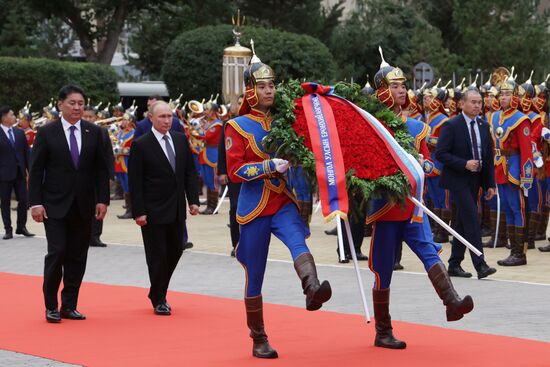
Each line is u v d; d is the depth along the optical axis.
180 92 40.53
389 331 10.19
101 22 58.66
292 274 15.58
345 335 10.83
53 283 11.91
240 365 9.48
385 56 50.28
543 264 16.50
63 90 12.02
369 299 13.23
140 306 12.94
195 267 16.70
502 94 16.59
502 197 16.48
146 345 10.52
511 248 16.45
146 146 12.42
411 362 9.47
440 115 19.28
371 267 10.14
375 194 9.56
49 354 10.14
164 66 40.72
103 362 9.71
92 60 52.78
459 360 9.52
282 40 39.25
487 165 14.70
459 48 54.88
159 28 57.56
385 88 10.81
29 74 37.41
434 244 9.90
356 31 50.31
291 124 9.68
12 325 11.74
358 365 9.39
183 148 12.64
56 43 61.06
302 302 13.03
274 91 9.77
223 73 31.41
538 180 18.14
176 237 12.50
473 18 47.97
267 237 9.79
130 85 44.41
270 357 9.75
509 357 9.62
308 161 9.49
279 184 9.73
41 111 37.56
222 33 39.81
